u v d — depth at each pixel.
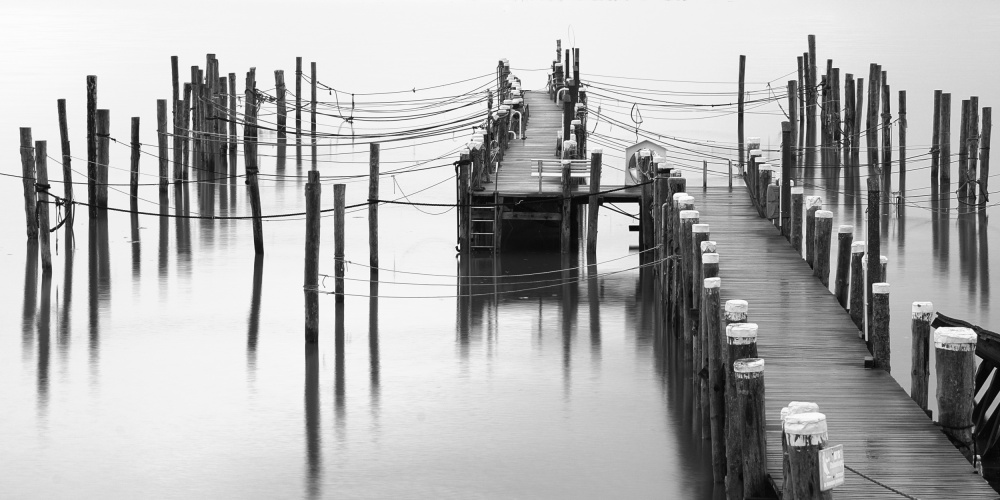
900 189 46.19
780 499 15.86
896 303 31.20
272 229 39.38
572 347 27.80
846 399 19.41
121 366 26.52
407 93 71.62
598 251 36.69
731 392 17.34
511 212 35.50
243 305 30.97
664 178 30.67
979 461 18.11
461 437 22.62
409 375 26.00
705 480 20.62
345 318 29.88
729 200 35.09
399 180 48.69
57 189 44.78
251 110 49.31
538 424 23.23
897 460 16.80
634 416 23.62
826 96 53.19
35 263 34.84
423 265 34.81
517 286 32.56
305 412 23.94
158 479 20.91
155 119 61.94
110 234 38.47
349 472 21.12
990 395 19.64
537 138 45.66
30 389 25.12
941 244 37.69
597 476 20.84
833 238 38.62
